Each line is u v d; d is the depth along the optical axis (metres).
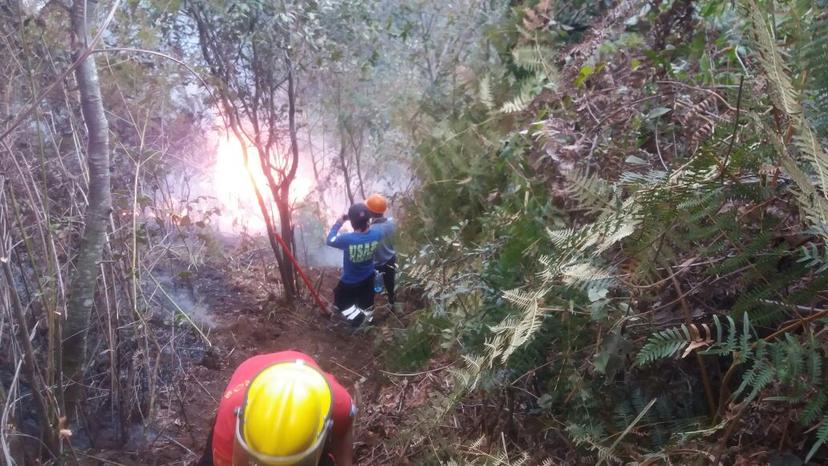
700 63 3.53
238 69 5.99
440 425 3.18
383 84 7.32
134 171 4.49
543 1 4.82
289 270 6.72
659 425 2.40
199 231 6.01
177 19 5.65
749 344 2.01
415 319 4.84
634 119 3.13
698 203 2.15
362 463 3.84
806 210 1.86
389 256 6.56
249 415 2.23
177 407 4.80
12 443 3.38
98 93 3.70
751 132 2.21
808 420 1.89
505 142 4.21
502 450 2.83
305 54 6.15
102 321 4.19
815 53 2.11
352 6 6.17
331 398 2.38
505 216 3.58
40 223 3.54
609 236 2.35
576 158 3.10
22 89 3.95
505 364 2.81
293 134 6.39
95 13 4.29
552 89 3.96
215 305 6.44
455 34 7.46
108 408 4.41
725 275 2.31
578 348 2.66
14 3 3.60
